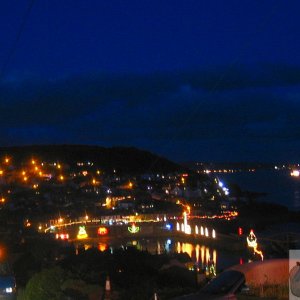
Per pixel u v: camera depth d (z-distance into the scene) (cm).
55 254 2755
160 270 2158
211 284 1101
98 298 1655
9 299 1716
